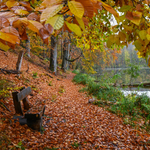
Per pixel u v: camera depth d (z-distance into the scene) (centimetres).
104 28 155
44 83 795
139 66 1055
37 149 238
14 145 217
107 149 291
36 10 41
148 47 75
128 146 309
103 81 1163
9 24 39
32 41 1094
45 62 1673
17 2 47
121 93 827
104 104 618
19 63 611
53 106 507
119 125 420
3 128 249
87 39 284
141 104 592
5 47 39
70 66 3059
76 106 571
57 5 38
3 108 333
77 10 36
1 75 502
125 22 76
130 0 77
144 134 377
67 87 1001
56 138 297
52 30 36
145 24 73
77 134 338
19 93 323
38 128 300
